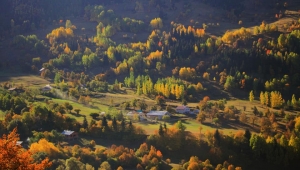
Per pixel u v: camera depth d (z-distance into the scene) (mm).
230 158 164125
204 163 155250
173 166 158625
